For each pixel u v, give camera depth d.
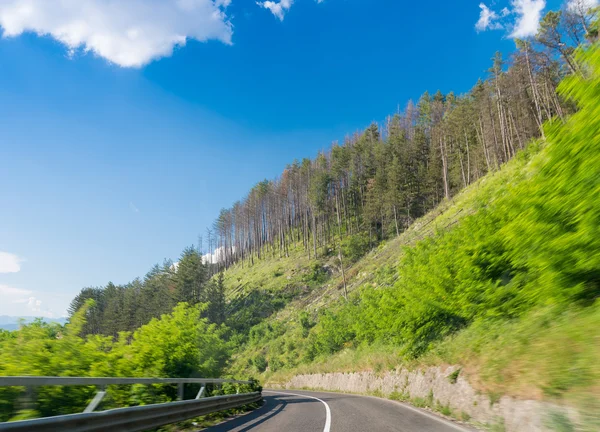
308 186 118.31
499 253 13.32
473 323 13.45
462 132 79.31
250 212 141.88
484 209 14.38
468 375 10.80
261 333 69.56
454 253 15.23
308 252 103.56
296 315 68.12
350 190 111.44
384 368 23.16
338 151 119.69
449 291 15.38
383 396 21.42
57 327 9.75
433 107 98.75
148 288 97.00
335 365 36.62
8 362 8.15
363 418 11.05
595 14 7.49
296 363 50.88
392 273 49.34
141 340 14.14
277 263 107.00
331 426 9.72
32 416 6.30
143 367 12.99
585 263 7.86
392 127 123.44
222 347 24.34
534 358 7.92
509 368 8.69
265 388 50.78
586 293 8.73
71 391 7.68
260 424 10.64
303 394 28.73
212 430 9.61
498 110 65.75
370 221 92.31
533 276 10.90
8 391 6.41
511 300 12.09
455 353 12.81
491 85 64.38
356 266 73.62
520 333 9.74
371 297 31.78
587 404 5.85
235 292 99.81
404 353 18.20
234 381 16.38
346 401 17.72
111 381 6.78
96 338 11.59
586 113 7.24
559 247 8.14
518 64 51.94
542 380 7.12
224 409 13.02
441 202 76.50
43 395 7.07
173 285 80.62
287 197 130.75
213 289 81.19
